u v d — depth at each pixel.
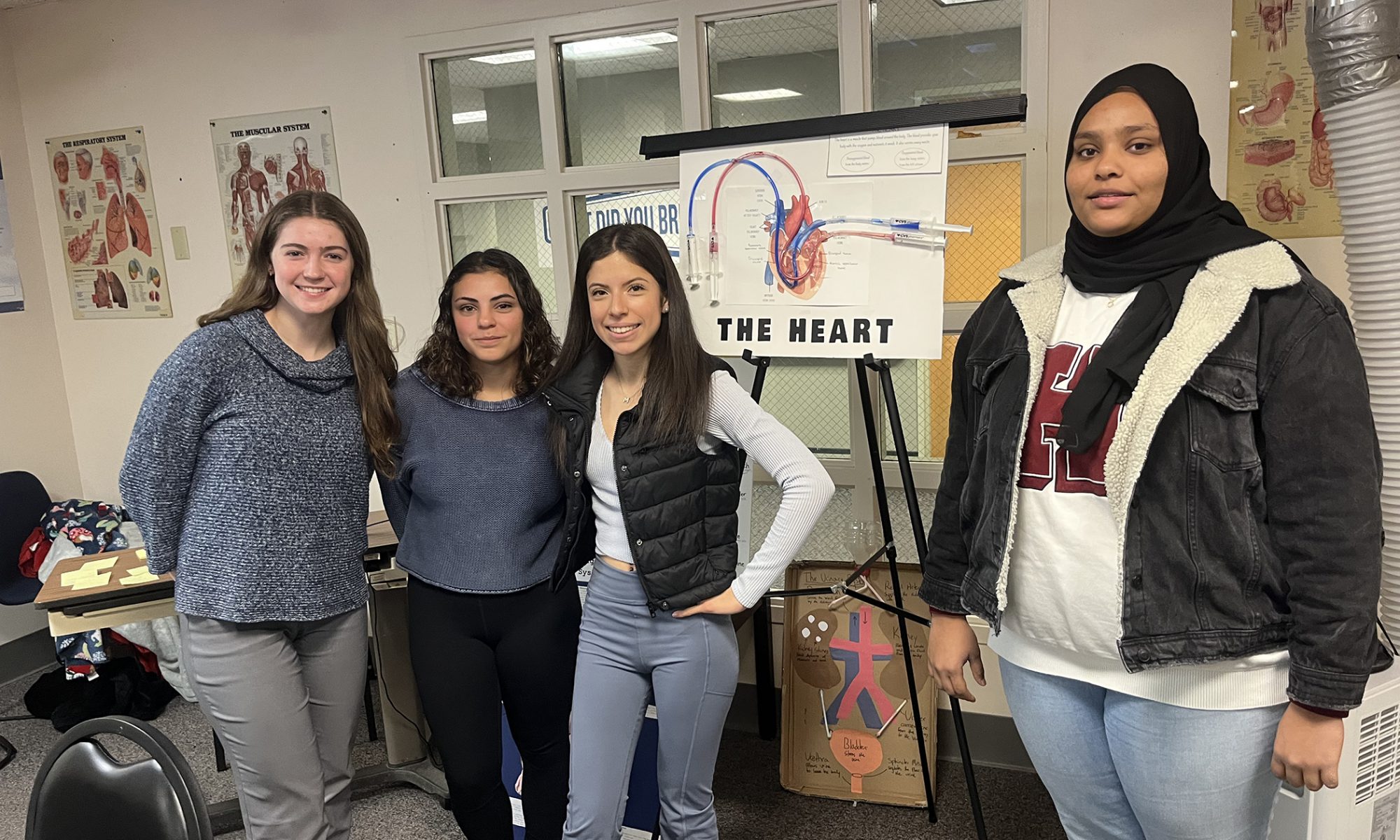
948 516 1.59
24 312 3.75
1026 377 1.38
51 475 3.87
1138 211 1.28
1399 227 1.65
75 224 3.75
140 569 2.52
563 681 1.95
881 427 2.70
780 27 2.64
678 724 1.78
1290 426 1.18
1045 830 2.37
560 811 2.01
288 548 1.74
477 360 1.93
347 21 3.14
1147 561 1.25
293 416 1.74
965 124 1.99
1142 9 2.24
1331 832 1.68
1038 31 2.34
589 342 1.85
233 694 1.74
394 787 2.76
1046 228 2.41
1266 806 1.33
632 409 1.74
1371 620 1.17
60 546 3.37
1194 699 1.26
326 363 1.79
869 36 2.53
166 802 1.10
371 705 3.13
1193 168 1.29
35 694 3.35
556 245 3.00
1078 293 1.38
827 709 2.60
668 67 2.80
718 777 2.70
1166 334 1.24
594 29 2.79
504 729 2.40
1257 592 1.24
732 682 1.81
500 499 1.87
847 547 2.81
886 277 2.06
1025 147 2.40
